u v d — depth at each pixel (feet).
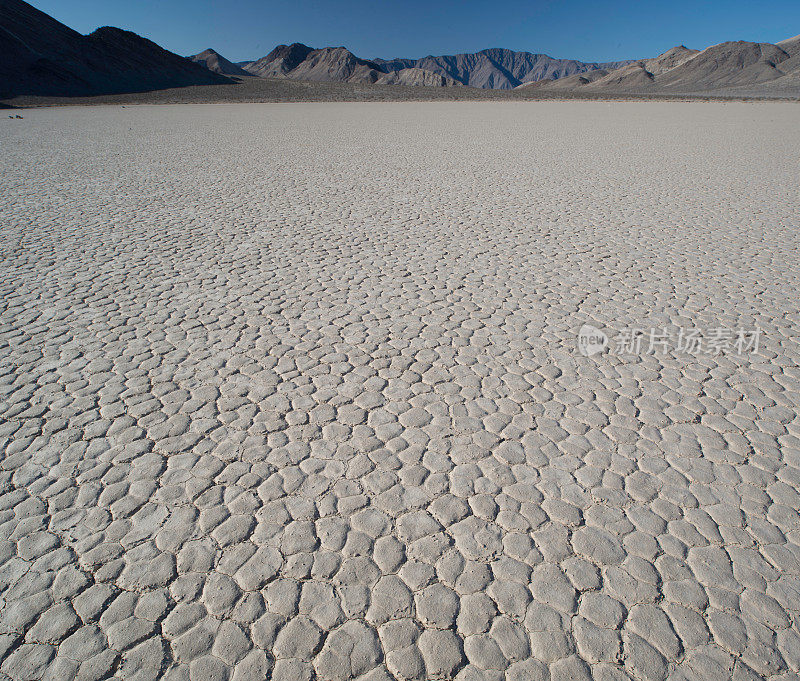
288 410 10.77
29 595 6.93
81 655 6.18
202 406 10.93
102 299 16.37
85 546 7.66
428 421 10.39
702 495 8.48
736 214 25.22
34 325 14.58
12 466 9.29
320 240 22.35
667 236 22.13
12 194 31.32
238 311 15.44
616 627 6.44
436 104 131.03
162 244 21.88
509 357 12.76
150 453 9.56
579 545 7.60
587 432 10.05
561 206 27.73
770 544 7.56
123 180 35.99
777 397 11.00
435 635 6.38
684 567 7.23
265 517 8.13
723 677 5.84
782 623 6.44
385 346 13.33
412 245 21.54
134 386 11.67
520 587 6.98
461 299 16.15
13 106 122.01
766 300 15.66
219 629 6.47
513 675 5.92
